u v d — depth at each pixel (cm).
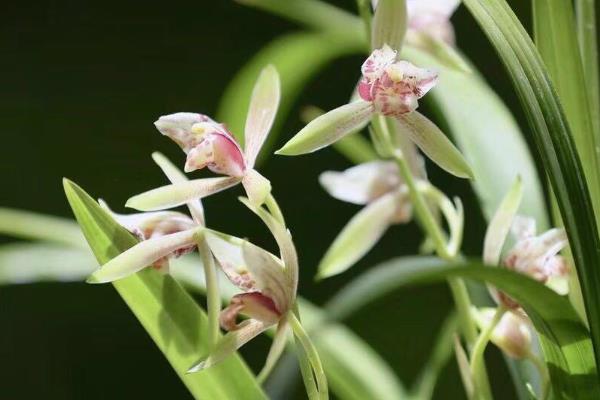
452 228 64
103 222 57
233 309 56
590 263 55
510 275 56
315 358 56
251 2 78
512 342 61
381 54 57
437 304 137
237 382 59
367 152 75
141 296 58
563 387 58
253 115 57
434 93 72
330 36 77
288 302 56
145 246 56
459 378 128
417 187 65
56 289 142
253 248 56
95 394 139
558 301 56
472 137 70
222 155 56
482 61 141
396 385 75
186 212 142
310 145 57
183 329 59
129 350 142
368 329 135
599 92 60
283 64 79
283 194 144
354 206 144
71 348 141
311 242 143
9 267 74
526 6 117
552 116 55
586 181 56
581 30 61
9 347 139
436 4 65
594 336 55
